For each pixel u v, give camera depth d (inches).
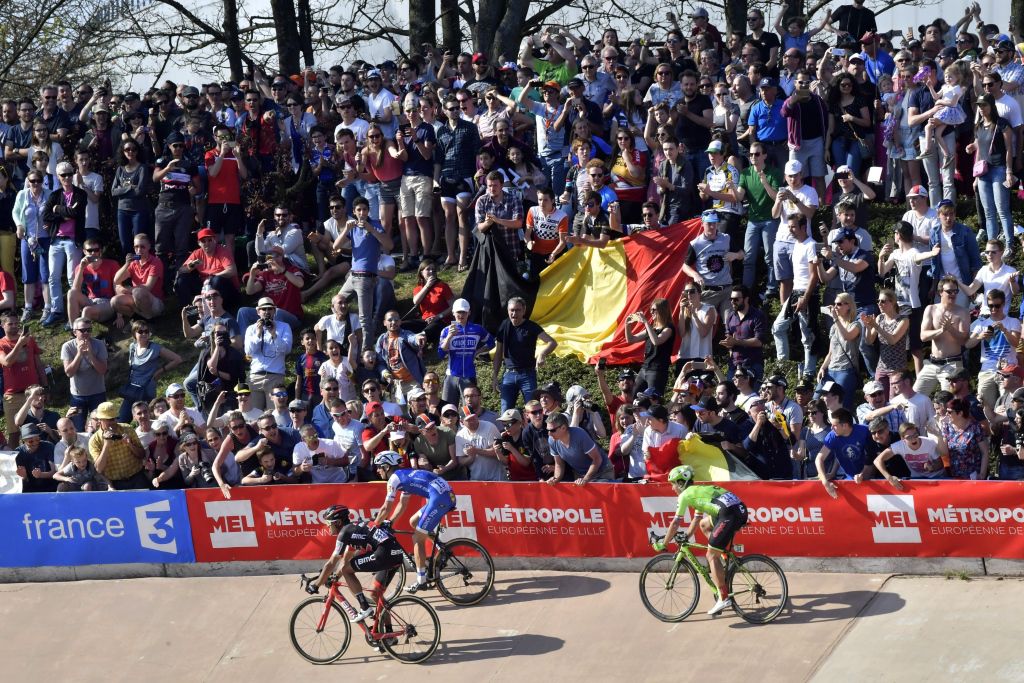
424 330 1455.5
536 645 1021.8
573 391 1220.5
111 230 1721.2
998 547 1010.7
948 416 1071.6
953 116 1433.3
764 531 1080.8
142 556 1216.8
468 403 1195.9
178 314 1657.2
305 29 2479.1
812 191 1380.4
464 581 1098.7
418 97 1599.4
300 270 1603.1
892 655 929.5
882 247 1443.2
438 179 1573.6
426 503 1144.8
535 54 1776.6
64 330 1635.1
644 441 1134.4
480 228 1451.8
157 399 1333.7
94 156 1705.2
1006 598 976.9
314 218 1699.1
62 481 1245.7
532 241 1465.3
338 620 1042.1
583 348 1412.4
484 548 1106.1
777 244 1376.7
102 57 2546.8
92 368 1482.5
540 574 1136.8
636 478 1151.0
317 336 1438.2
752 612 1005.2
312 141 1656.0
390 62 1774.1
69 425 1269.7
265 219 1648.6
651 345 1293.1
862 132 1509.6
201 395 1395.2
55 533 1231.5
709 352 1325.0
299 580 1171.3
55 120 1740.9
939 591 1006.4
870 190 1343.5
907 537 1038.4
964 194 1550.2
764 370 1359.5
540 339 1411.2
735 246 1444.4
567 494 1127.0
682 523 1088.2
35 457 1274.6
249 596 1155.3
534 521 1139.9
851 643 954.7
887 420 1098.7
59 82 1756.9
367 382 1236.5
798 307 1328.7
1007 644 916.0
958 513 1019.9
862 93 1501.0
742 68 1577.3
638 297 1391.5
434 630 1011.3
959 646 925.8
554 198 1551.4
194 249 1685.5
